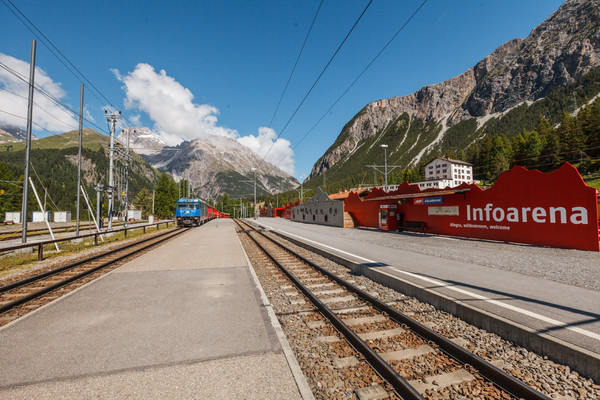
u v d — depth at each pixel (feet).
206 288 22.63
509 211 43.52
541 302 16.83
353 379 10.57
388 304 19.02
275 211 285.64
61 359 11.62
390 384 10.18
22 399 9.09
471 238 49.70
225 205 497.87
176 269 30.17
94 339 13.48
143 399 9.06
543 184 38.96
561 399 9.29
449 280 22.25
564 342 11.31
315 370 11.18
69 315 16.78
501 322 13.76
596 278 22.18
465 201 51.39
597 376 10.05
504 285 20.67
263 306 18.28
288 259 36.58
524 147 314.14
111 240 65.36
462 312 16.12
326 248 41.50
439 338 12.94
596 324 13.53
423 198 61.00
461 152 480.64
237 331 14.37
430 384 10.21
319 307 18.02
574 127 280.51
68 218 217.56
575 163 250.37
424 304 18.81
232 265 32.32
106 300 19.62
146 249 47.73
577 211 35.32
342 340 13.75
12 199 237.45
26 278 27.30
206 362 11.35
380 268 26.76
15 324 15.47
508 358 11.87
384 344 13.35
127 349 12.44
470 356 11.33
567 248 36.19
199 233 81.46
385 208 68.64
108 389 9.59
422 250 38.24
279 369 10.88
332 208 97.96
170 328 14.75
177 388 9.64
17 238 72.28
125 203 89.97
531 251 35.12
